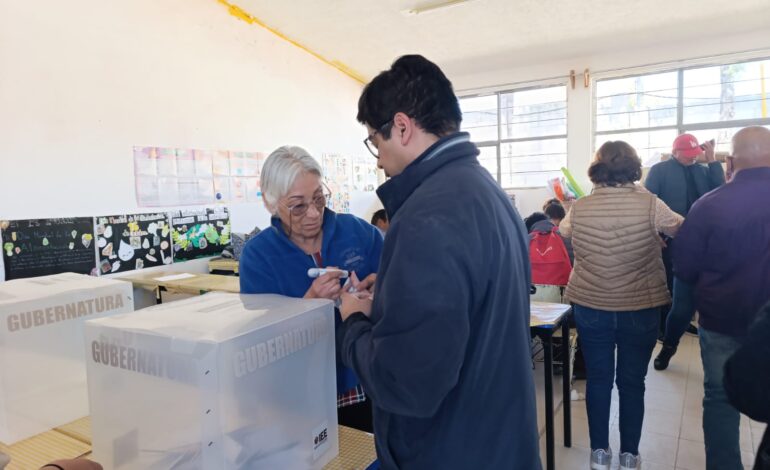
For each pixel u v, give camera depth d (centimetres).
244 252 124
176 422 69
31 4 275
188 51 373
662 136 546
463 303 65
